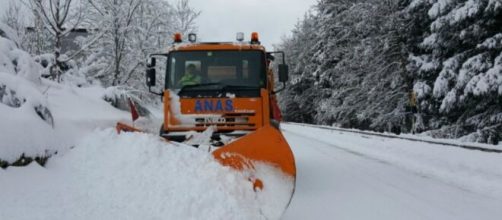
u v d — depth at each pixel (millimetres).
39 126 6477
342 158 12023
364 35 31594
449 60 19312
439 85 19250
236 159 5703
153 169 5793
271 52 8469
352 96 32500
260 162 5664
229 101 7797
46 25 18875
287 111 62156
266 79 7980
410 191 7504
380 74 27141
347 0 39625
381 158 11930
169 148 6109
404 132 26391
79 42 24156
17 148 5785
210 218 4805
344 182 8383
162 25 26750
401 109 26031
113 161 6227
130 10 22547
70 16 19328
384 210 6172
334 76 40000
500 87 16484
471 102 18781
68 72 20516
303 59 53750
